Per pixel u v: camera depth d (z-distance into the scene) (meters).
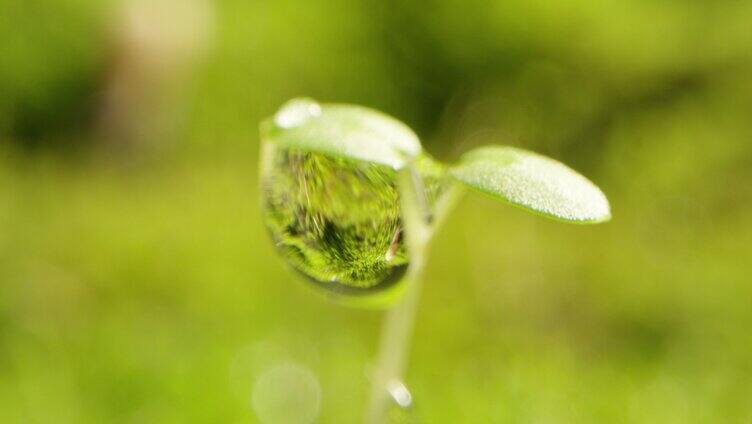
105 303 0.09
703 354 0.08
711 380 0.07
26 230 0.11
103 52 0.16
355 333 0.08
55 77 0.16
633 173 0.14
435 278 0.10
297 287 0.09
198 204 0.13
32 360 0.08
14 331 0.08
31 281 0.09
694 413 0.07
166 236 0.11
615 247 0.11
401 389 0.05
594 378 0.07
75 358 0.08
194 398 0.07
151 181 0.14
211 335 0.08
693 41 0.16
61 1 0.16
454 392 0.07
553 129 0.16
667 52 0.16
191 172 0.15
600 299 0.09
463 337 0.08
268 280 0.10
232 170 0.15
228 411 0.07
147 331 0.08
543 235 0.11
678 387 0.07
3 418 0.07
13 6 0.16
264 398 0.07
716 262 0.10
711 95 0.15
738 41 0.15
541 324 0.09
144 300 0.09
